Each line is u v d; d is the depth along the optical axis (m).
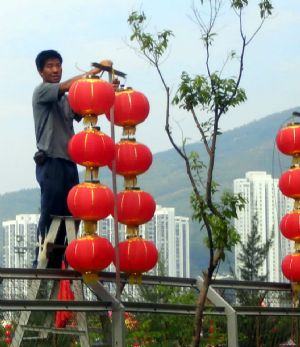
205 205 14.22
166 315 14.62
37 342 13.75
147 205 13.62
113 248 13.41
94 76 13.48
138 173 13.77
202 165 14.56
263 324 15.87
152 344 14.79
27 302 12.80
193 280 15.14
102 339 13.55
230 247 14.21
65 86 13.88
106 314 13.59
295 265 15.88
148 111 14.00
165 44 14.70
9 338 13.66
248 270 31.81
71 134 14.25
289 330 16.14
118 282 13.59
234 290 15.71
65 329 13.57
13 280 13.41
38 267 14.14
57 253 14.22
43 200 14.12
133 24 14.76
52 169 14.08
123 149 13.68
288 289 16.41
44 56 14.37
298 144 15.88
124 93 13.86
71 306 13.12
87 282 13.30
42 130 14.12
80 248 13.13
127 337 14.57
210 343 15.22
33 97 14.16
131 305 13.73
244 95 14.60
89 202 13.12
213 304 15.06
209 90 14.52
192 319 15.02
